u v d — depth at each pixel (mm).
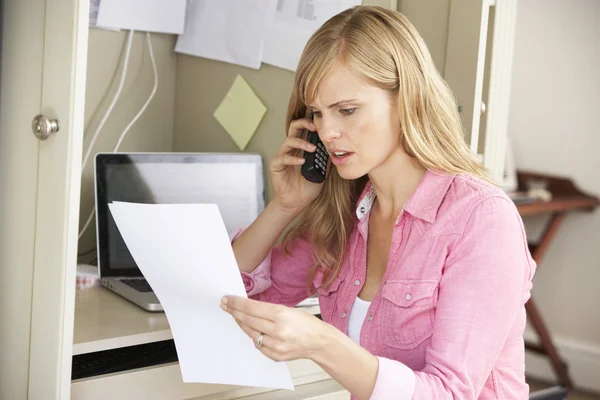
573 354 3406
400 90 1122
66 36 1090
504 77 1542
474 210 1111
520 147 3553
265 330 971
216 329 1072
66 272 1109
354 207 1340
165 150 1934
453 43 1457
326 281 1325
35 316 1174
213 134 1854
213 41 1812
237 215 1708
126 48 1794
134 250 1076
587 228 3373
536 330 3330
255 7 1729
